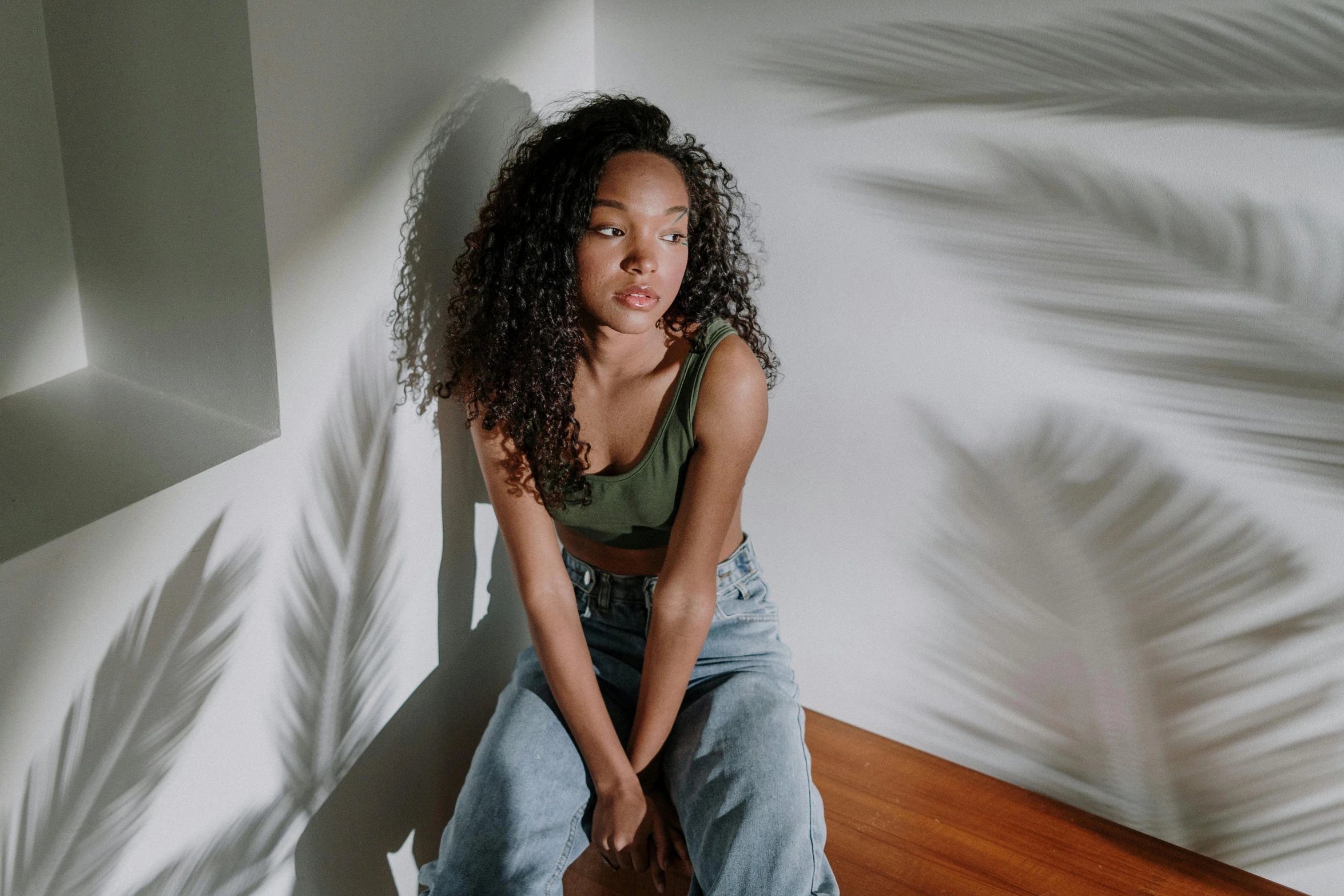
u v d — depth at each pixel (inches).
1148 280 51.2
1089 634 58.2
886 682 65.7
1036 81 50.8
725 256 51.2
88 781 40.3
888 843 58.6
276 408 44.7
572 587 55.8
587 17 59.9
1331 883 55.7
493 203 49.2
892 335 58.2
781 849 45.1
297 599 47.9
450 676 60.5
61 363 48.3
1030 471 57.0
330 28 42.8
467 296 51.4
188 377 46.6
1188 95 48.1
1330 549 50.8
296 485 46.4
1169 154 49.2
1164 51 47.9
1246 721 55.4
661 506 51.4
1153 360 52.2
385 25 45.6
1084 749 60.4
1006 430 56.9
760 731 48.7
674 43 58.8
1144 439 53.6
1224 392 51.0
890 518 61.9
